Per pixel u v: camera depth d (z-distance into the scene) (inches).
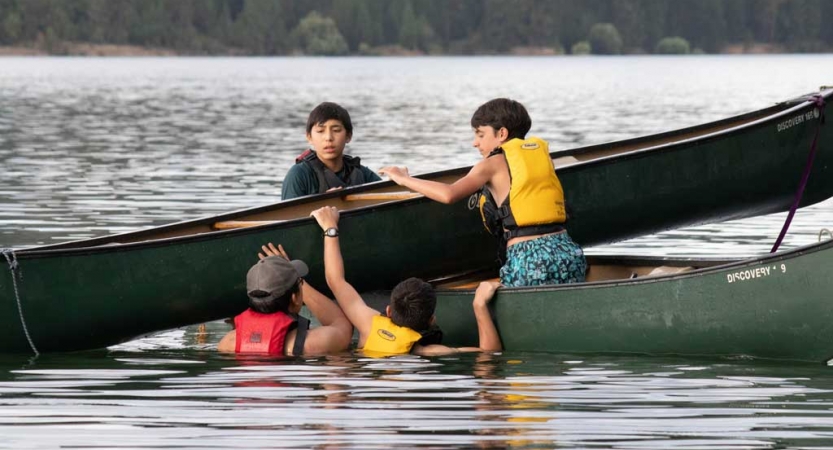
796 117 761.0
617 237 750.5
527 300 617.9
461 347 634.8
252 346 612.4
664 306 595.2
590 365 579.2
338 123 726.5
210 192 1327.5
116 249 616.7
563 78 6501.0
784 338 576.7
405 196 714.2
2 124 2568.9
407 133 2351.1
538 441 445.7
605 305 605.0
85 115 2977.4
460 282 746.2
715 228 1053.8
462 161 1720.0
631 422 470.6
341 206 731.4
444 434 454.6
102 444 444.1
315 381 542.6
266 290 610.2
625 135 2256.4
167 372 565.0
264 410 490.0
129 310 624.1
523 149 640.4
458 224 692.1
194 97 4151.1
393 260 679.7
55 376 557.9
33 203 1214.3
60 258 605.3
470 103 3759.8
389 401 503.2
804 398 508.4
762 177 764.0
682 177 738.8
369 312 626.8
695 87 5078.7
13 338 606.9
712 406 495.5
